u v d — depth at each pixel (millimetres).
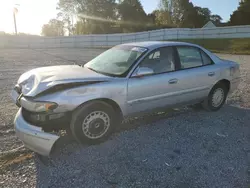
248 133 4230
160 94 4234
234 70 5465
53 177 2908
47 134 3109
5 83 7777
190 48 4836
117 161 3270
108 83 3660
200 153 3521
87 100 3453
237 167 3184
